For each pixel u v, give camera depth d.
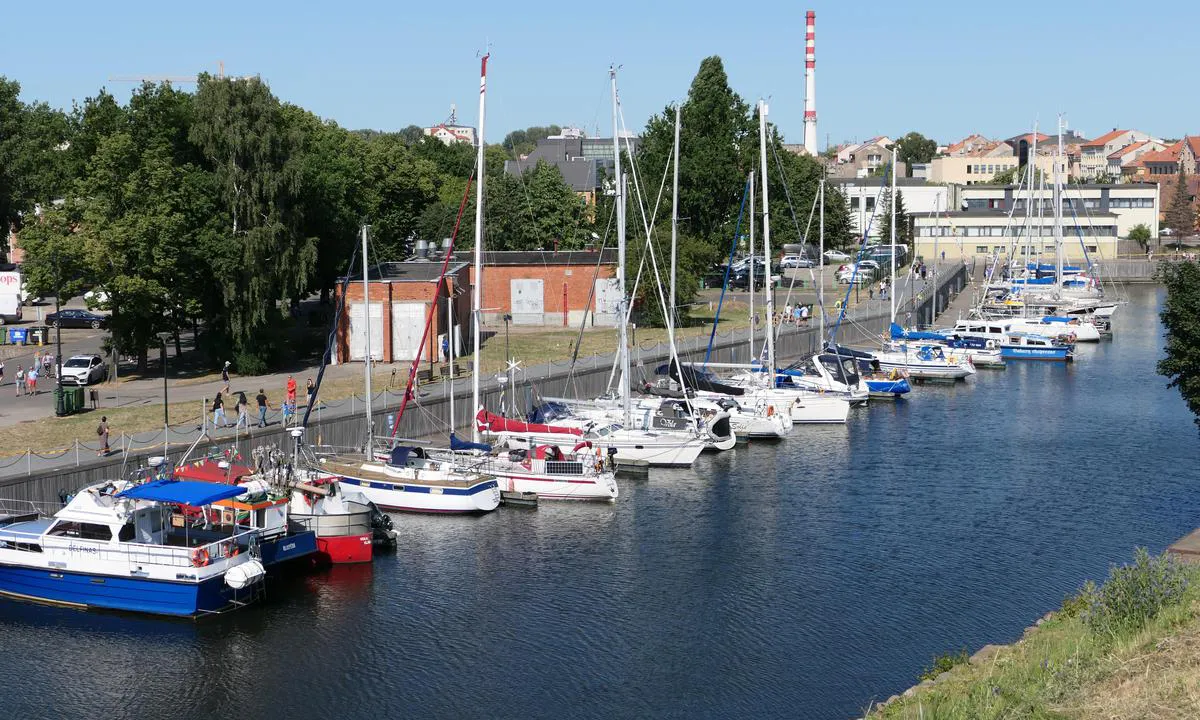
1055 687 31.30
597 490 63.78
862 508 63.44
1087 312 146.88
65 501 53.19
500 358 92.56
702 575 52.56
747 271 148.62
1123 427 85.81
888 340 119.25
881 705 35.22
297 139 88.06
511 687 41.53
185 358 93.44
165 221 81.12
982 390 102.88
